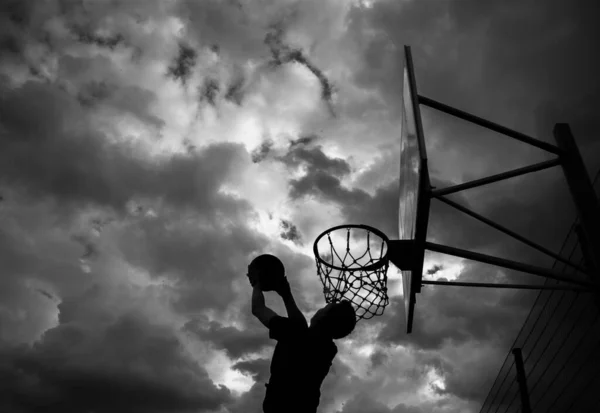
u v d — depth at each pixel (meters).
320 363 2.34
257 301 2.38
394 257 5.09
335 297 5.57
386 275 5.54
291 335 2.30
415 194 4.54
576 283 4.33
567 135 4.64
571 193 4.43
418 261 5.00
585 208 4.32
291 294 2.50
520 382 7.25
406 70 5.16
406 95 5.20
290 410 2.18
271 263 2.52
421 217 4.47
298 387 2.22
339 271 5.72
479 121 4.81
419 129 4.38
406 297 5.97
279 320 2.30
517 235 4.53
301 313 2.47
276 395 2.21
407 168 5.32
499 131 4.78
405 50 5.38
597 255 4.14
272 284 2.50
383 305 5.42
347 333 2.52
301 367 2.26
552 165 4.57
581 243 4.72
